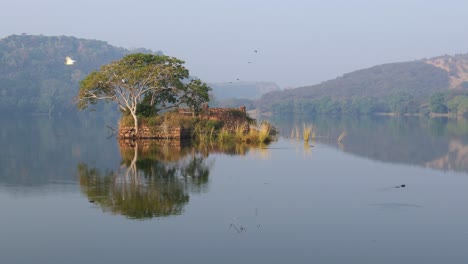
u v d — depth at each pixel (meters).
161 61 37.78
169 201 15.46
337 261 10.57
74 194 16.45
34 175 20.42
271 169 22.77
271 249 11.22
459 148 36.25
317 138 44.78
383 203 15.83
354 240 11.94
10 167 22.89
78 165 23.53
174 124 37.69
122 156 27.16
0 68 172.88
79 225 12.82
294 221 13.46
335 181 19.91
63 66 196.62
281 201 15.82
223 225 12.96
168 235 12.07
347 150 33.44
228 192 17.05
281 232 12.45
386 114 175.38
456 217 14.17
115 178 19.61
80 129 57.50
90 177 19.86
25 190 17.17
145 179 19.38
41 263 10.29
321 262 10.49
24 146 33.75
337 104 179.50
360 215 14.21
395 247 11.50
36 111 145.75
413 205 15.59
